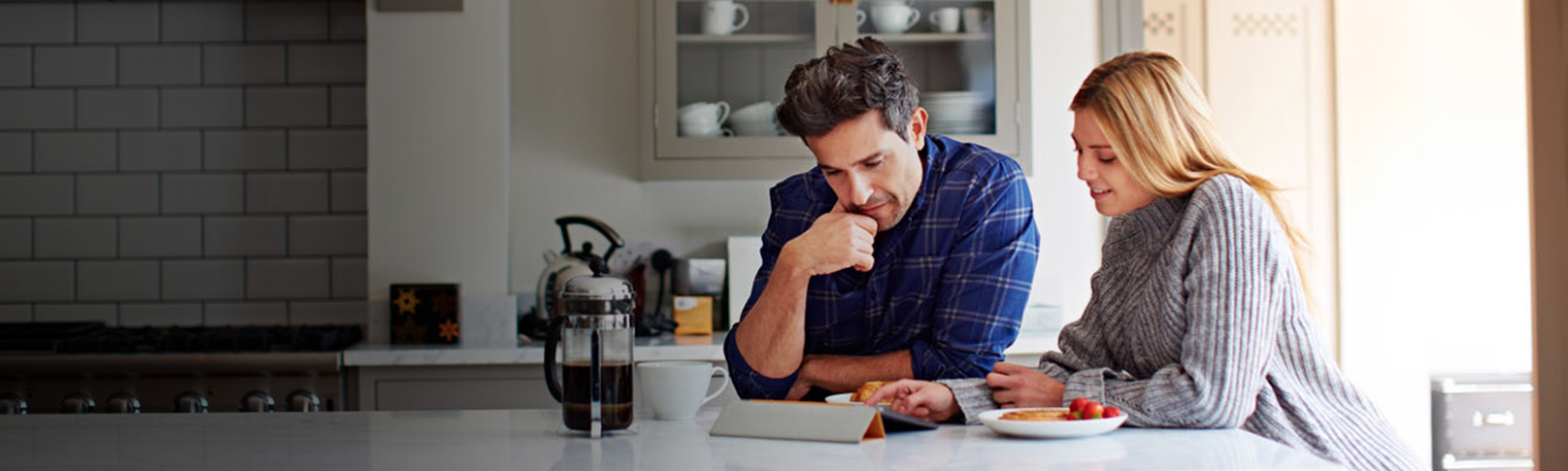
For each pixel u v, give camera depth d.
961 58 3.37
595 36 3.59
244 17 3.61
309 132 3.61
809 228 1.82
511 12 3.58
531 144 3.58
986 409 1.57
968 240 1.82
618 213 3.59
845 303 1.88
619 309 1.49
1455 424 3.86
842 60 1.63
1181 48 4.04
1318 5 4.06
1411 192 4.07
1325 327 4.10
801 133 1.65
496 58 3.41
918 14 3.38
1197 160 1.57
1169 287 1.52
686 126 3.36
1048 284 3.59
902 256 1.85
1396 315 4.10
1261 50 4.04
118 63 3.60
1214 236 1.47
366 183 3.62
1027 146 3.35
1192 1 4.04
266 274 3.62
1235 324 1.44
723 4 3.36
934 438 1.42
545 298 3.31
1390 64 4.07
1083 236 3.61
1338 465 1.23
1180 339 1.53
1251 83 4.04
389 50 3.39
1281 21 4.05
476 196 3.39
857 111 1.61
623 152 3.59
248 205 3.62
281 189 3.62
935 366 1.80
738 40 3.36
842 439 1.39
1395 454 1.56
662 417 1.61
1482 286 4.15
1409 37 4.08
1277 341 1.54
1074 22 3.63
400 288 3.28
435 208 3.39
